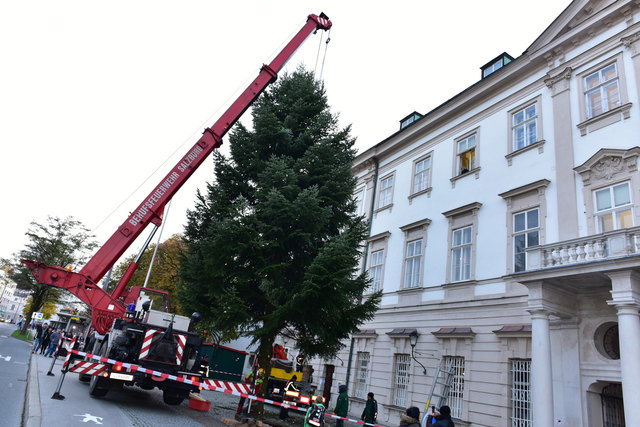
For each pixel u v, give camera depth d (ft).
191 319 37.55
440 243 53.11
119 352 32.40
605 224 36.35
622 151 36.09
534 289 32.22
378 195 70.13
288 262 38.93
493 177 48.73
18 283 125.39
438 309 49.52
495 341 41.32
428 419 28.94
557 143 42.45
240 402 35.58
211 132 44.57
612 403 32.73
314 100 46.39
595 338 32.86
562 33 45.65
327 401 62.23
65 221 124.88
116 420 25.39
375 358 56.90
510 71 50.01
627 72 38.65
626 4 39.63
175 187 42.34
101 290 38.01
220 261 36.94
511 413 38.06
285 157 41.75
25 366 51.47
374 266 64.64
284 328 42.60
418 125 63.67
